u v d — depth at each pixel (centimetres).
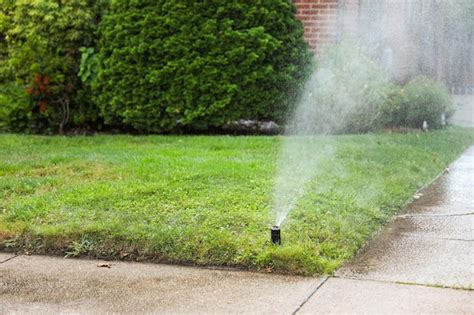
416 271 421
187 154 746
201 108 909
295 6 964
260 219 491
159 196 554
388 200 582
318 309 363
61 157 730
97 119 1000
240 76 913
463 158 845
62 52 965
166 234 458
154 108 921
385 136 919
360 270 424
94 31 965
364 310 361
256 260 429
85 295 390
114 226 475
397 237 498
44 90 941
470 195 638
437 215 563
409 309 362
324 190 585
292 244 445
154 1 906
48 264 448
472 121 1184
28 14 978
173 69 903
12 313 365
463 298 376
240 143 819
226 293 389
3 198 570
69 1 966
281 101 929
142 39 905
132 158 716
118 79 922
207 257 439
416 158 778
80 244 464
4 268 439
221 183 600
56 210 520
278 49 927
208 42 902
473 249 467
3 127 980
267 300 377
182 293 391
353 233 481
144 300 381
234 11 916
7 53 1021
